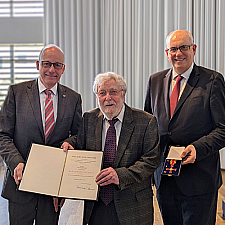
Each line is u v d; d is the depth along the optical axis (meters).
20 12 7.96
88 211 2.16
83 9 7.33
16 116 2.44
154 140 2.15
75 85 7.50
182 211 2.56
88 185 2.11
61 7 7.41
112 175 1.99
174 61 2.58
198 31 6.70
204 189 2.50
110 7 7.23
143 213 2.15
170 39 2.58
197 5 6.65
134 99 7.28
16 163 2.28
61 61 2.47
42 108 2.50
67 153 2.23
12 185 2.40
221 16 6.46
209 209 2.53
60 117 2.50
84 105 7.47
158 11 6.94
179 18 6.77
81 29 7.40
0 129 2.45
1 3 7.98
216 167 2.58
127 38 7.18
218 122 2.44
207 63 6.66
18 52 8.16
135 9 7.09
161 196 2.60
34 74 8.17
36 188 2.17
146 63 7.12
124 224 2.08
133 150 2.15
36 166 2.23
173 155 2.38
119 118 2.19
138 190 2.15
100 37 7.40
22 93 2.49
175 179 2.52
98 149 2.19
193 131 2.50
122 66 7.27
